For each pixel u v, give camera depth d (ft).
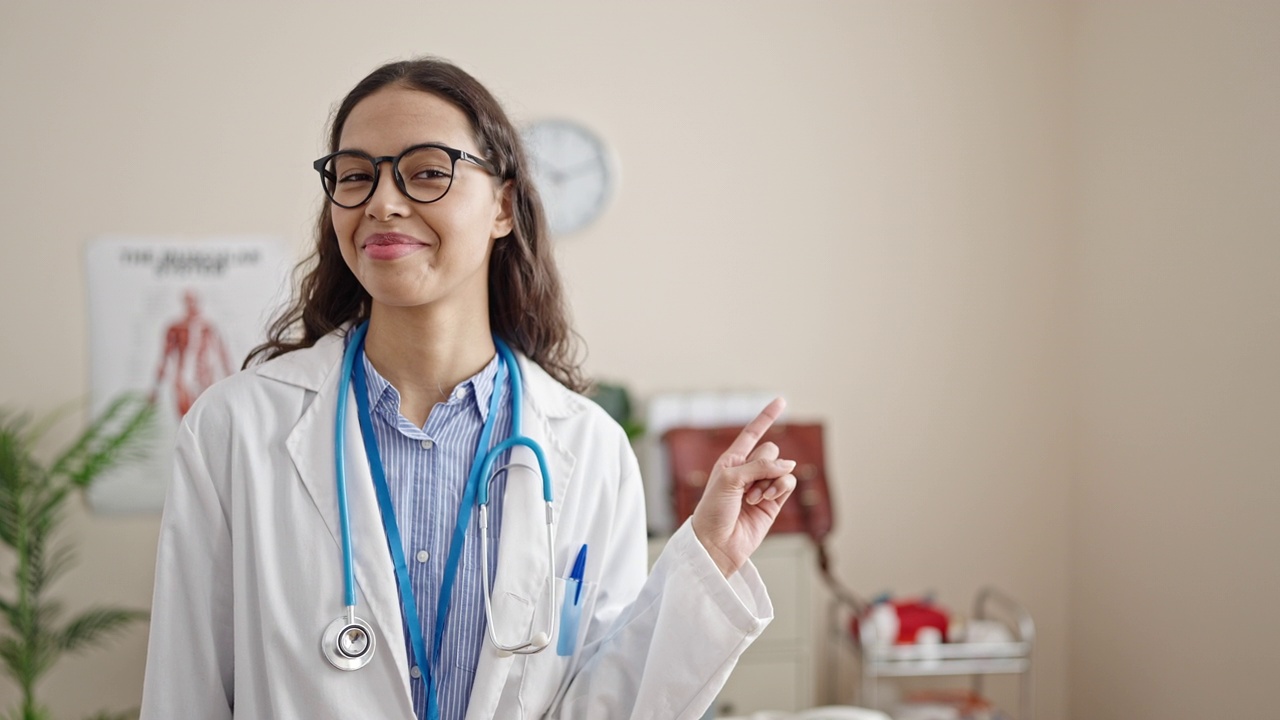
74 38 10.09
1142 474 9.61
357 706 3.57
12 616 9.36
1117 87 9.96
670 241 10.64
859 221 10.82
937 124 10.87
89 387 10.23
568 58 10.49
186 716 3.67
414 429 3.85
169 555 3.70
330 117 4.75
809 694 9.62
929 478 10.96
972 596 11.03
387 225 3.49
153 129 10.20
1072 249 10.82
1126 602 9.89
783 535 9.82
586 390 4.73
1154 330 9.40
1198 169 8.72
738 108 10.69
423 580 3.76
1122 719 9.97
